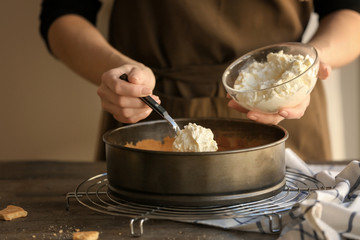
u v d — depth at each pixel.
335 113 2.34
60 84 2.25
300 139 1.74
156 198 0.95
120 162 0.98
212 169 0.93
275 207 1.00
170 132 1.21
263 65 1.15
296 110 1.11
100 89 1.20
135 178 0.96
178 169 0.93
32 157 2.33
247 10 1.61
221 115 1.64
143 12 1.65
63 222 1.01
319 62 1.18
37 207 1.11
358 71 2.35
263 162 0.96
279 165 1.00
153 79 1.21
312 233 0.87
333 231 0.86
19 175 1.38
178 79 1.65
